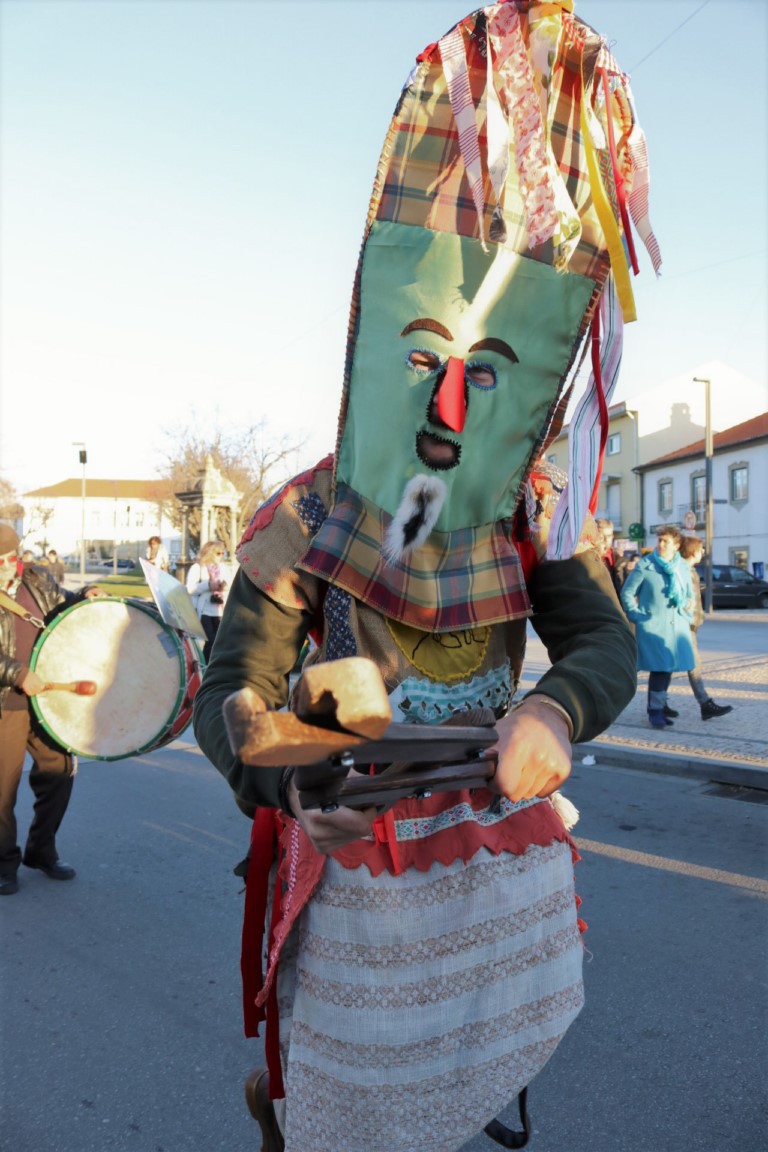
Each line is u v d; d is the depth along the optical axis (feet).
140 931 13.50
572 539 4.60
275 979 4.85
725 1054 9.75
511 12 4.51
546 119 4.66
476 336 4.66
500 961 4.60
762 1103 8.86
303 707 2.52
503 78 4.57
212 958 12.60
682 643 26.61
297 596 4.69
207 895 14.89
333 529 4.62
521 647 5.07
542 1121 8.65
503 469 4.79
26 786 22.26
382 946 4.39
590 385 4.72
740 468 129.90
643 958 12.07
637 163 4.67
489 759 4.01
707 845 16.70
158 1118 9.00
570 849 5.08
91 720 15.24
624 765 23.02
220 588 39.91
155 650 15.39
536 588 5.07
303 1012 4.57
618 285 4.58
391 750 3.16
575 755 23.88
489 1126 5.49
